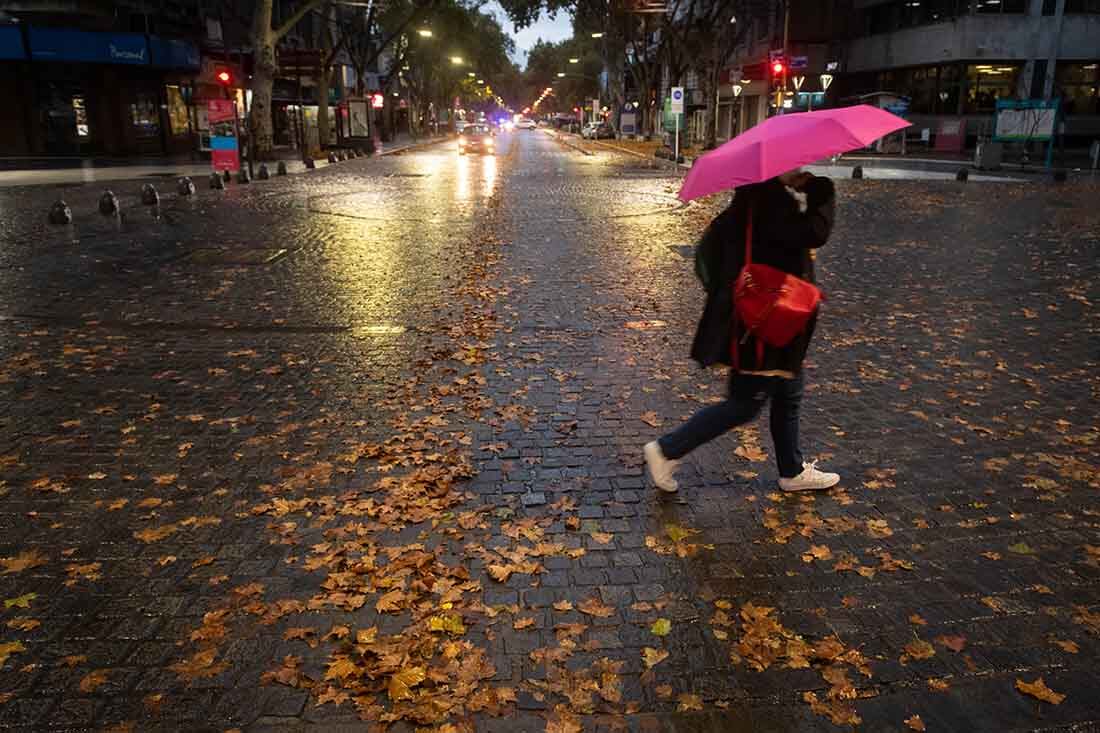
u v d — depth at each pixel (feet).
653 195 66.49
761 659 9.62
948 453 15.46
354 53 151.02
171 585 11.24
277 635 10.15
